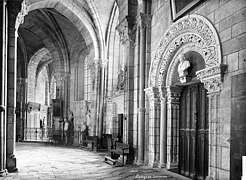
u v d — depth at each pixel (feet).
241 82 19.02
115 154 40.19
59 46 73.10
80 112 70.74
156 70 33.22
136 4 38.55
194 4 25.50
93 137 55.83
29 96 87.35
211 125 22.74
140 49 36.40
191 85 30.27
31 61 87.30
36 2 47.11
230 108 20.57
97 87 58.90
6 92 30.86
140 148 35.14
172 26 29.50
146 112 35.35
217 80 21.86
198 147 28.07
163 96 32.48
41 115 95.91
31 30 73.82
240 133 18.80
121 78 56.59
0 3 29.32
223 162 21.15
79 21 57.00
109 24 58.65
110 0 54.95
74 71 73.46
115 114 58.03
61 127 72.49
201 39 24.81
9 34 32.42
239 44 20.01
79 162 39.24
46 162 39.19
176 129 31.94
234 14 20.72
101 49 58.95
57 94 74.38
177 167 31.42
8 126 31.55
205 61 23.91
